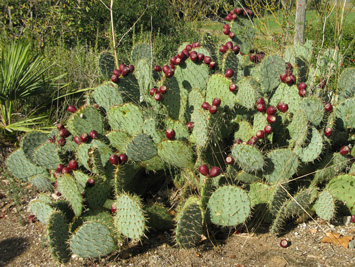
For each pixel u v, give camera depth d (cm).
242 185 329
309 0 528
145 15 966
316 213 321
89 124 358
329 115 356
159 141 336
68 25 822
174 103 362
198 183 318
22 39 519
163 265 284
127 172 324
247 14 444
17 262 307
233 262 284
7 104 514
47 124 501
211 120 308
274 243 305
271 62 376
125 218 283
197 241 301
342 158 332
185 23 980
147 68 397
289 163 315
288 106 357
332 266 272
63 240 287
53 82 556
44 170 383
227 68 379
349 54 487
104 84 379
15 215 370
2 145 480
